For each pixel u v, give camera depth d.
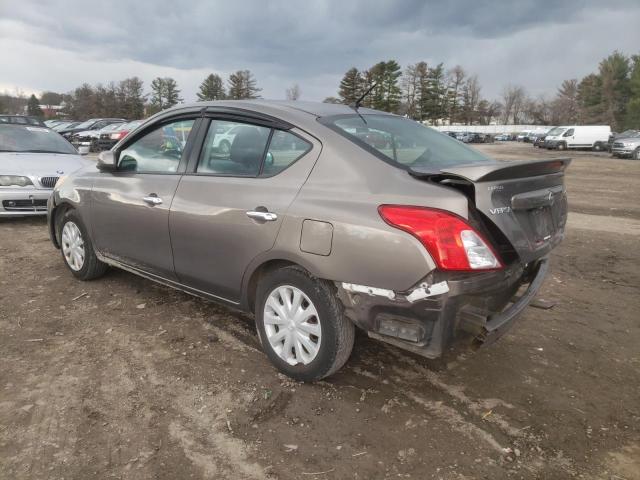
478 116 106.06
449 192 2.60
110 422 2.81
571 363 3.60
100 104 86.25
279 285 3.18
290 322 3.17
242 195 3.30
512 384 3.29
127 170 4.33
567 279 5.52
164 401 3.02
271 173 3.26
